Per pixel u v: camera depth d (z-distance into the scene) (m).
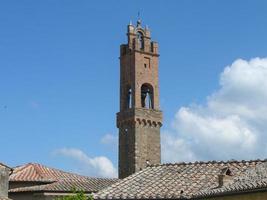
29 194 57.81
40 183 61.75
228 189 34.09
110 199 41.38
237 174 38.88
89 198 41.09
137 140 79.12
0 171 55.91
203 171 43.12
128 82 82.94
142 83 82.56
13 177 61.34
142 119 80.25
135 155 78.38
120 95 83.69
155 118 81.62
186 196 39.41
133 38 84.12
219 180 37.91
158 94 83.50
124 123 81.31
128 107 82.81
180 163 46.03
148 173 45.62
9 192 58.56
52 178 62.59
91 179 61.62
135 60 82.44
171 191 40.78
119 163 80.88
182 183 41.81
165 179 43.41
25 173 62.88
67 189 56.25
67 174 65.62
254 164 41.34
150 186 42.50
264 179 32.56
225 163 43.59
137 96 81.31
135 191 41.94
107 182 60.44
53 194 55.94
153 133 81.19
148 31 85.38
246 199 32.34
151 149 80.19
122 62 85.12
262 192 30.81
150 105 83.00
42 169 65.06
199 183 41.06
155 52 84.88
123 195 41.38
